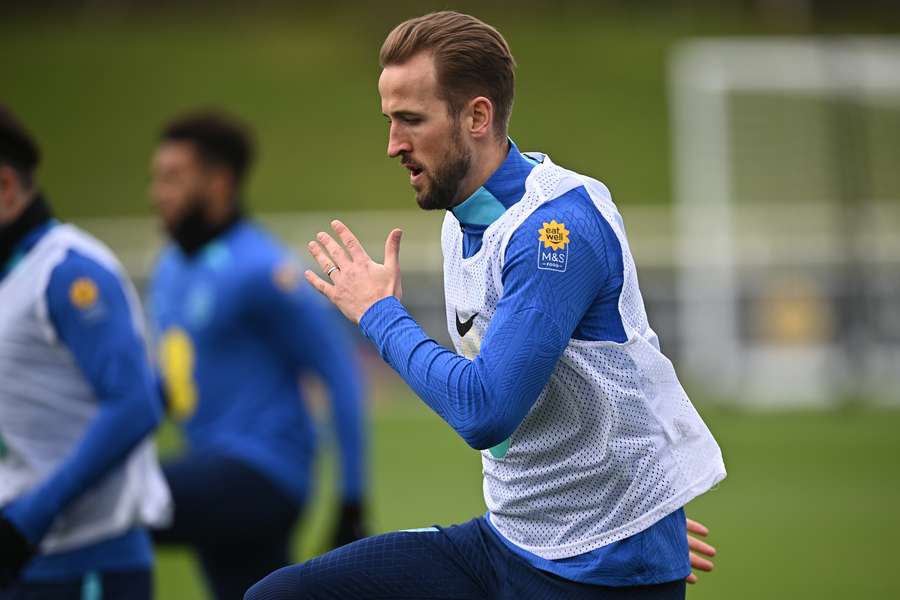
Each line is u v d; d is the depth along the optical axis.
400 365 10.66
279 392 19.58
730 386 59.84
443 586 11.51
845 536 30.23
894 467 39.84
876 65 71.00
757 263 60.88
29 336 14.16
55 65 119.06
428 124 10.74
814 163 72.38
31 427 14.28
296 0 134.88
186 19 132.88
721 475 11.19
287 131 108.88
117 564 14.77
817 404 56.94
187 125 19.98
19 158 14.15
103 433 13.98
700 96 73.94
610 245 10.71
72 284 14.08
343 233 11.20
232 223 20.08
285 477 19.28
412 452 43.41
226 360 19.45
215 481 18.80
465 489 36.06
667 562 10.99
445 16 10.94
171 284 20.17
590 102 113.81
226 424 19.36
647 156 104.81
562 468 10.91
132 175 100.44
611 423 10.75
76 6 132.88
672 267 61.31
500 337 10.31
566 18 132.00
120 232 79.56
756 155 72.88
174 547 18.91
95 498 14.56
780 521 32.12
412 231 75.75
